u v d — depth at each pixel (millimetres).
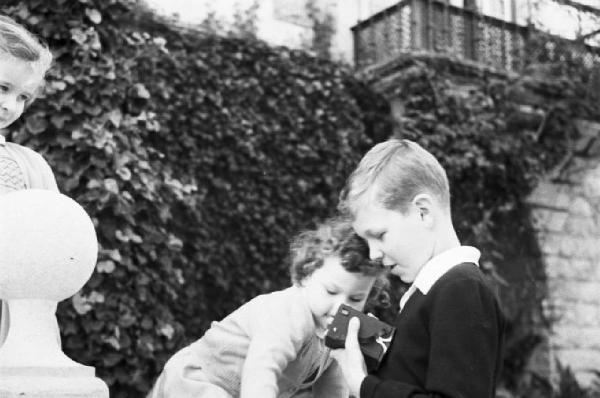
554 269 8492
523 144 8211
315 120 7355
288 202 7051
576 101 8414
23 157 2643
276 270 6863
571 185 8648
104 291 5199
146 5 6715
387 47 8234
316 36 7867
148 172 5621
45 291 1793
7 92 2340
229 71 6996
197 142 6742
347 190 2014
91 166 5273
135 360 5293
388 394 1762
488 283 1894
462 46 8469
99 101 5430
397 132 7809
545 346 8359
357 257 2260
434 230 1914
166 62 6652
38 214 1779
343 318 1966
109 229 5238
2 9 5441
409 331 1847
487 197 8008
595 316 8656
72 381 1729
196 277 6473
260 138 7035
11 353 1756
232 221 6781
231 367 2410
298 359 2438
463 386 1694
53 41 5441
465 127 7906
